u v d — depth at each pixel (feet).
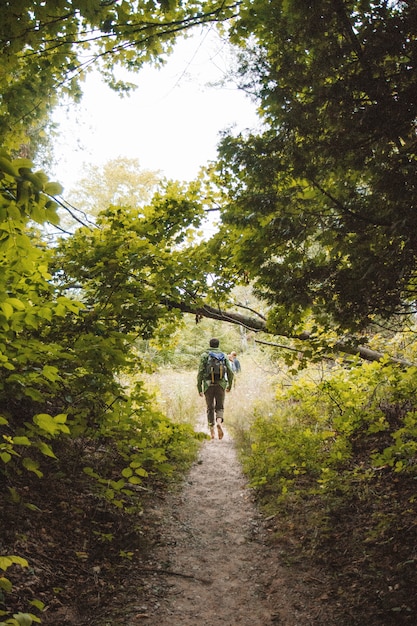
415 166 8.04
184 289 16.78
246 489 18.54
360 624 9.61
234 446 25.13
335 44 8.42
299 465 17.78
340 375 21.79
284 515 15.42
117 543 12.92
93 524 13.24
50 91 15.02
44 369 8.88
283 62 8.98
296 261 11.39
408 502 13.42
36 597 9.43
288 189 10.43
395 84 8.11
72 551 11.60
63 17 10.62
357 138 8.63
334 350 15.64
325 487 15.28
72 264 14.79
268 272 11.48
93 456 16.79
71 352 11.19
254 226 11.32
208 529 15.21
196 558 13.20
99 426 12.66
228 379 26.99
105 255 14.65
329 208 10.20
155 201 16.39
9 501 11.72
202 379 26.76
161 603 10.68
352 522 13.60
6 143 16.14
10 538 10.59
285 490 15.65
